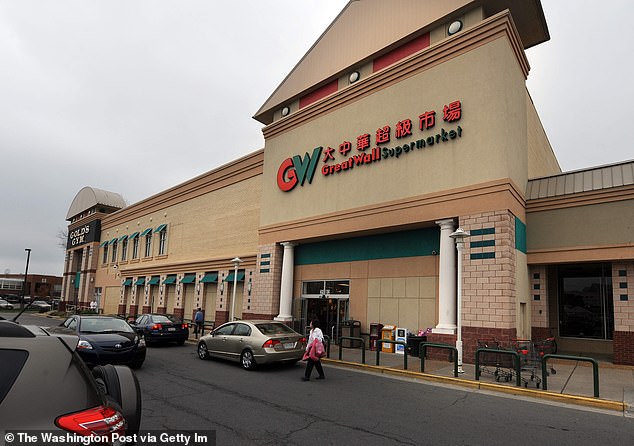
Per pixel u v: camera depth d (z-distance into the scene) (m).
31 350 3.05
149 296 34.00
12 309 54.72
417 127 16.06
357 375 12.01
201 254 28.78
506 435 6.75
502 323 12.93
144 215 37.38
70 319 13.52
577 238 14.62
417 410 8.16
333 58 20.53
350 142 18.39
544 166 23.45
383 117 17.28
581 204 14.67
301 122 20.97
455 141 14.92
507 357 12.32
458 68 15.27
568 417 7.93
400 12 17.97
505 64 14.39
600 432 7.04
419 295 16.17
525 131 16.66
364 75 19.22
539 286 15.50
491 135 14.12
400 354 15.63
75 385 2.98
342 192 18.31
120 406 3.61
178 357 15.02
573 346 16.36
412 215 15.66
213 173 28.80
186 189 31.66
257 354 12.32
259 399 8.78
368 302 17.78
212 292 27.09
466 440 6.44
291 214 20.64
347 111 18.80
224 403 8.38
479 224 13.89
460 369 11.80
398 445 6.12
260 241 22.16
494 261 13.38
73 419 2.71
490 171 13.96
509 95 14.62
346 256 19.02
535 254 15.34
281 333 12.91
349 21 20.12
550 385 10.23
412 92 16.44
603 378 11.22
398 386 10.52
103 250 44.97
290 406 8.23
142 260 36.25
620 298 13.76
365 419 7.43
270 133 22.75
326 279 19.69
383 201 16.66
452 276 14.45
